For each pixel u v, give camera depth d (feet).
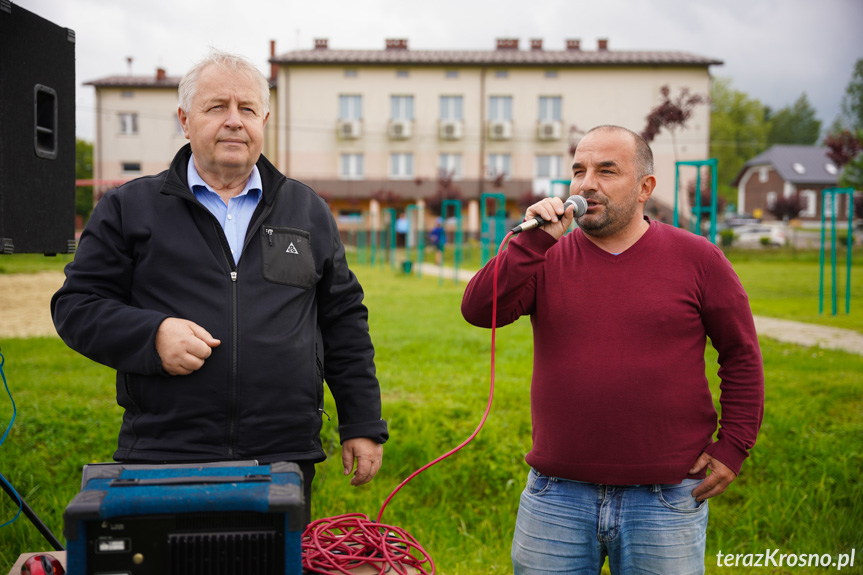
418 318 36.76
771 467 15.01
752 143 233.55
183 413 6.54
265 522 4.92
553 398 7.18
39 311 40.78
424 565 6.69
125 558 4.77
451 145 111.55
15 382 20.45
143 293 6.82
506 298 7.08
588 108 109.40
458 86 110.52
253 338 6.69
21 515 12.30
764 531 13.15
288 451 6.81
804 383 21.43
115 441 15.72
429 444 15.78
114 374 22.57
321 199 7.74
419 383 21.09
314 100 110.22
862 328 34.19
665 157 107.45
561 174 111.65
